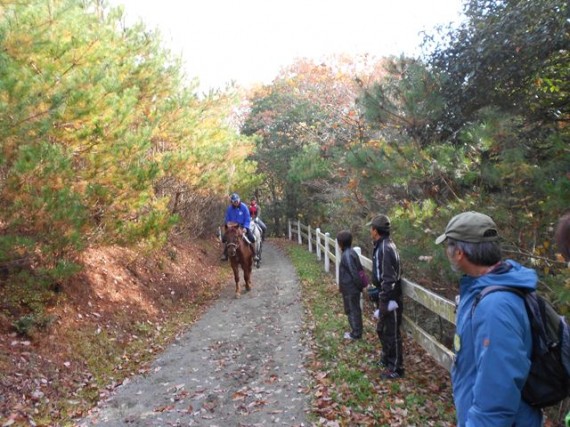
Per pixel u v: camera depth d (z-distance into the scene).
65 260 6.68
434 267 5.78
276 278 14.06
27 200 5.79
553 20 6.09
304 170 15.89
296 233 27.84
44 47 6.18
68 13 6.57
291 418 4.86
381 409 4.80
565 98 6.67
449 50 7.49
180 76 11.44
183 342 8.09
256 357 6.98
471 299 2.20
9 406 5.10
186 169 11.99
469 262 2.30
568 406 4.38
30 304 7.08
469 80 7.15
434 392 5.32
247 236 12.08
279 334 8.13
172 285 11.94
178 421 4.99
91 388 6.02
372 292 5.83
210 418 5.02
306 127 19.09
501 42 6.63
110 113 7.04
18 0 6.06
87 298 8.30
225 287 13.32
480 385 1.96
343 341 7.16
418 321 8.39
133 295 9.72
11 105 5.45
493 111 5.46
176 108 11.02
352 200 10.90
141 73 9.84
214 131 13.31
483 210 4.97
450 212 5.19
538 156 5.40
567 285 3.60
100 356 7.00
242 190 18.36
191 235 17.64
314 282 12.70
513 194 5.02
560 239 2.04
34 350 6.30
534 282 2.08
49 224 6.02
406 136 6.80
